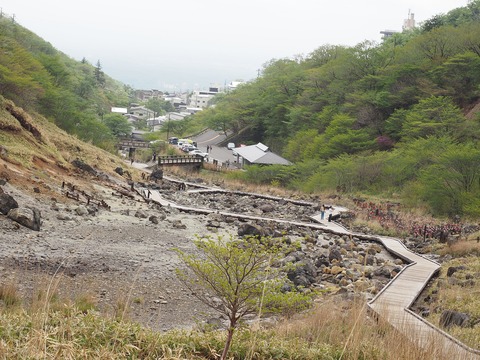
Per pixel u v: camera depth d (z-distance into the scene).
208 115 128.50
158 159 67.81
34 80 65.00
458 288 21.08
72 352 8.16
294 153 81.44
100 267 21.64
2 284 16.80
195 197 49.00
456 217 44.44
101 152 57.28
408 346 10.95
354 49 92.94
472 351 12.15
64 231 26.62
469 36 80.38
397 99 80.12
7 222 24.81
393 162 60.31
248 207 46.25
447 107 67.19
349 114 82.62
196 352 10.00
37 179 35.06
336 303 18.39
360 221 41.69
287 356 10.66
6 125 40.97
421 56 84.69
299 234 35.41
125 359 8.74
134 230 29.77
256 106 108.12
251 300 9.48
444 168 49.75
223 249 9.64
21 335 8.44
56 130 56.69
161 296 19.31
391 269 26.39
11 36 89.62
